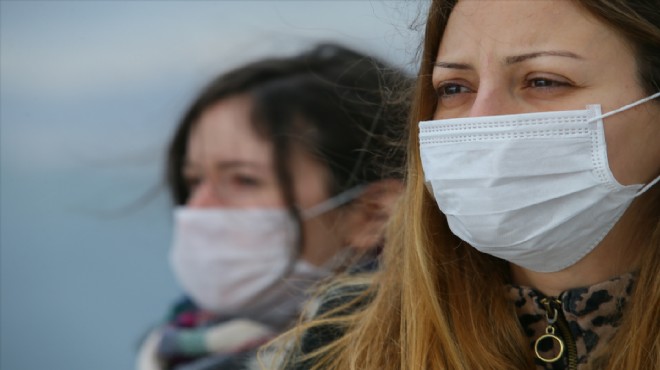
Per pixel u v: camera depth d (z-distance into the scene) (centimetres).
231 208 650
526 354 374
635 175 346
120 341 771
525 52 339
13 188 797
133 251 775
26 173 794
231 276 649
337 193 619
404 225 412
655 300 352
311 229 630
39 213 793
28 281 786
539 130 342
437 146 360
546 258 357
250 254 642
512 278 389
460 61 356
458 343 383
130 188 769
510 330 377
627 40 337
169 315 715
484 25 347
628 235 359
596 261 360
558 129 341
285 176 632
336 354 411
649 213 358
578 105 340
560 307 363
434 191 369
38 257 786
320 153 624
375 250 596
